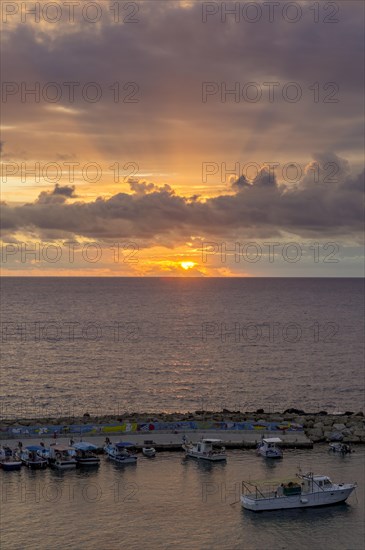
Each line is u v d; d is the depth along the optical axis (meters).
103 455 132.62
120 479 120.25
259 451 134.62
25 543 96.62
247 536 100.50
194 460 131.00
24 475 121.50
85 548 95.50
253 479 120.69
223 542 98.56
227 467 127.25
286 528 103.50
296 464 129.50
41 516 104.62
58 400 198.88
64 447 128.00
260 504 107.81
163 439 140.12
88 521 103.31
